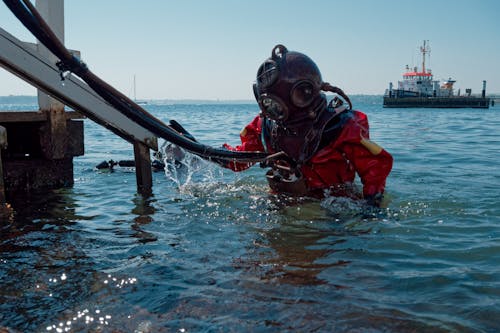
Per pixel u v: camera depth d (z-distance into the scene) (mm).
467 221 4328
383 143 13031
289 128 4691
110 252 3498
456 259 3348
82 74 3537
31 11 3096
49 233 4008
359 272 3113
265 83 4488
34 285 2891
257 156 4785
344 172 4949
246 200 5184
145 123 4148
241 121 29766
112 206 5043
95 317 2506
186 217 4539
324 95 4797
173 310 2582
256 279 2998
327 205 4820
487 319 2453
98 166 7875
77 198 5461
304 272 3115
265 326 2410
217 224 4277
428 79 75688
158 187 6062
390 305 2629
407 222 4301
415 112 55438
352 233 3977
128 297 2736
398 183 6254
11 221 4418
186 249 3574
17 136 6156
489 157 9438
